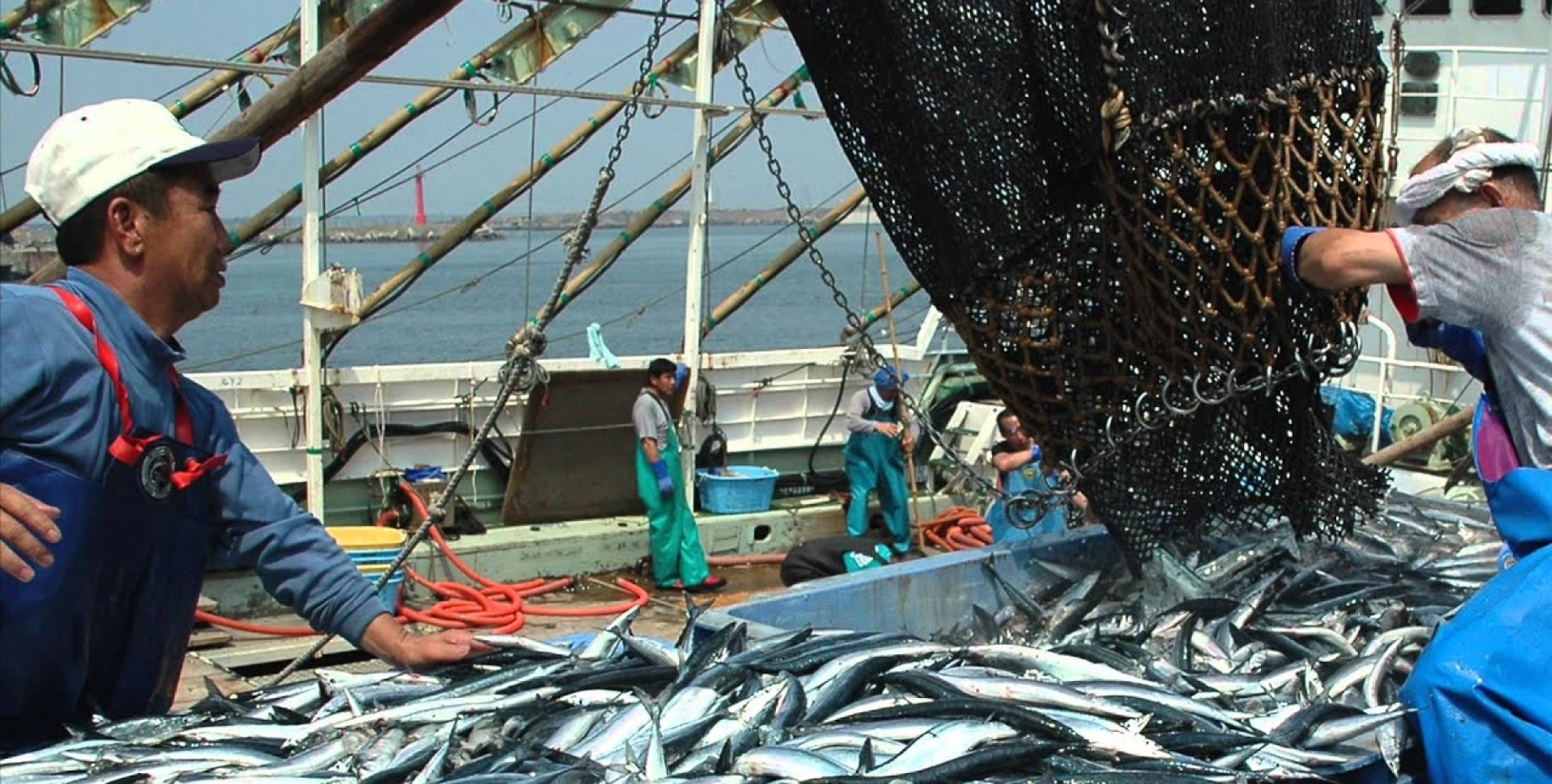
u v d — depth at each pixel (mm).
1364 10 3863
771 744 3170
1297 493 4152
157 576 3139
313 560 3469
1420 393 11148
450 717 3309
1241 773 3104
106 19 8539
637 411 10352
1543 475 3201
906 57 3727
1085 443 4035
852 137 3906
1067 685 3625
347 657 8664
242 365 28844
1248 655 4246
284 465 10102
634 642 3877
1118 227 3734
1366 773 3283
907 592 4816
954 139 3779
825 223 11508
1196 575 4730
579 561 10633
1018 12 3736
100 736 3086
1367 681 3840
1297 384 3998
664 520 10336
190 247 3035
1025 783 2986
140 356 3016
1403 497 6230
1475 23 11039
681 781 2920
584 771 2963
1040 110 3816
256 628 8586
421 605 9695
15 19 8312
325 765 3096
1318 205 3736
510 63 9719
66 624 2947
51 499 2869
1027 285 3889
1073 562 5281
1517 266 3166
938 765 3055
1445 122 10906
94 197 2936
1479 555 5355
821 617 4559
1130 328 3848
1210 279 3705
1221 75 3594
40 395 2834
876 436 11086
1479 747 2977
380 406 10391
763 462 12617
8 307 2811
